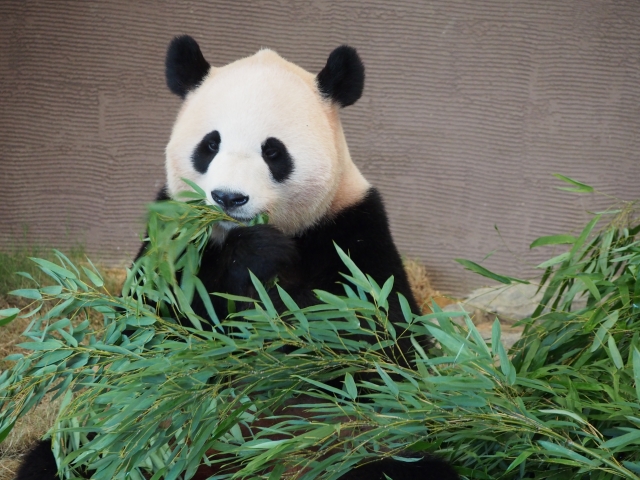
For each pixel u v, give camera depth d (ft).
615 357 10.32
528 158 25.99
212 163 12.20
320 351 10.64
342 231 13.19
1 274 22.38
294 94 12.86
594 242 13.33
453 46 25.73
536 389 11.05
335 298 10.31
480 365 9.93
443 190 26.20
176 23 25.71
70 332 10.96
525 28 25.55
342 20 25.75
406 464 10.78
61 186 26.21
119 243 26.18
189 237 11.17
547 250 25.95
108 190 26.21
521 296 23.40
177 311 12.38
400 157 26.16
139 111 25.99
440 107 25.98
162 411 9.82
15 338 19.07
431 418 9.77
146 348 11.12
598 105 25.75
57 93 25.88
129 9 25.59
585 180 25.98
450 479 10.61
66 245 26.12
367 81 25.91
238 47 25.86
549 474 10.61
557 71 25.67
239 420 10.59
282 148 12.41
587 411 10.97
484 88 25.82
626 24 25.43
